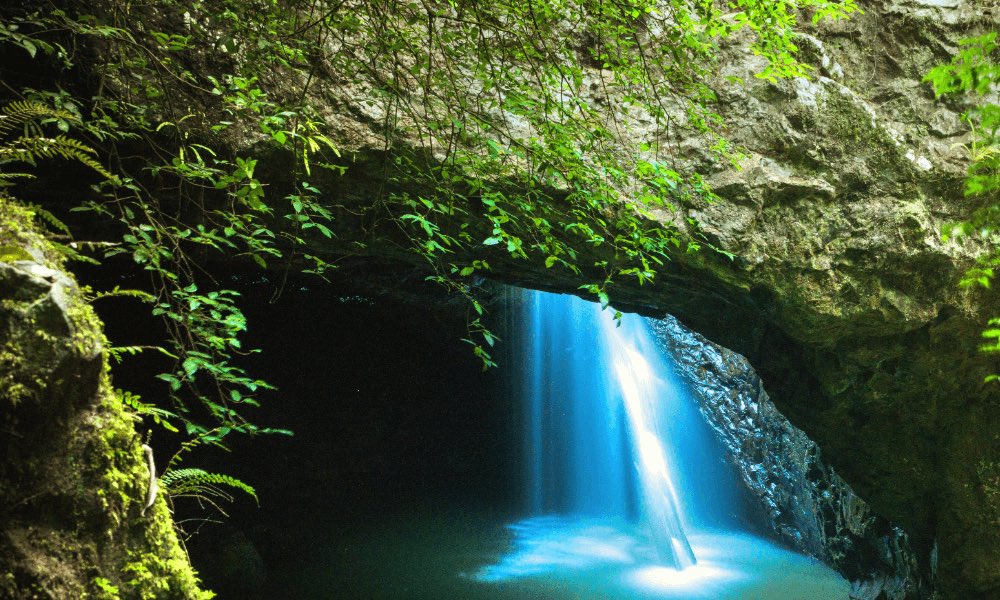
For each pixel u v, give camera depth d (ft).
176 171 10.40
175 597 5.19
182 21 13.24
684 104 17.79
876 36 18.79
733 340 23.18
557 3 14.19
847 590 34.12
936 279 18.22
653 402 49.01
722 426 44.62
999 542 21.65
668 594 34.14
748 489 43.65
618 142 16.88
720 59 18.24
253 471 43.29
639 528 46.44
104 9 12.40
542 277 21.68
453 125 12.16
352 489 48.55
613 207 16.38
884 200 18.02
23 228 5.18
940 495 22.53
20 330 4.39
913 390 20.77
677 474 47.32
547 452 53.42
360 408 48.44
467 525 46.85
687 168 17.42
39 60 12.21
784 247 17.70
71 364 4.59
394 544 42.16
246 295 38.73
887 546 28.45
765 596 33.78
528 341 50.21
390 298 40.86
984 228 8.05
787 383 23.26
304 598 33.30
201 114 11.23
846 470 24.49
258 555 34.88
